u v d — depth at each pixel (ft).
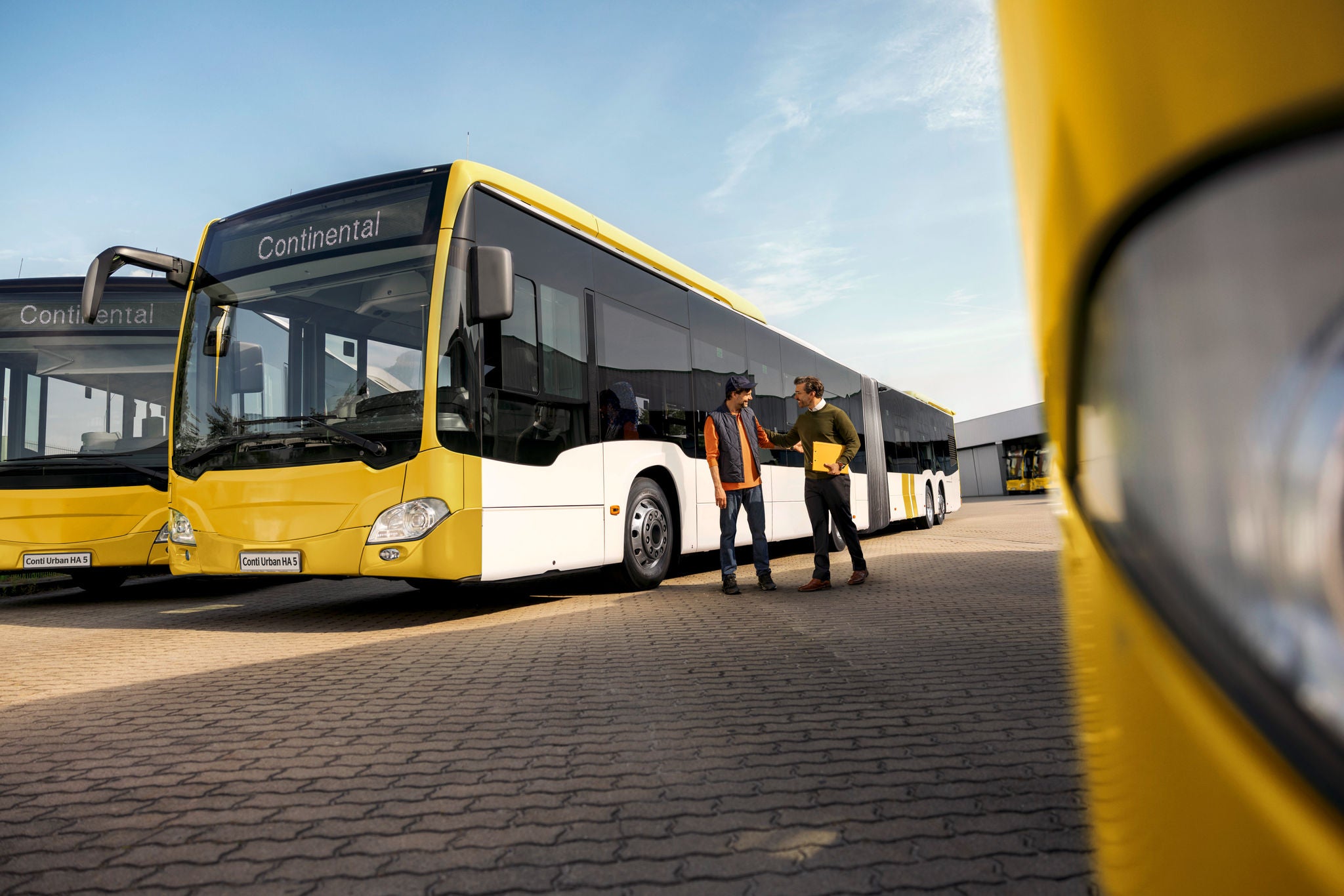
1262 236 1.62
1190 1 1.73
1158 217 1.82
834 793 9.04
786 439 28.19
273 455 22.62
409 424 21.33
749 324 37.50
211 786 9.77
